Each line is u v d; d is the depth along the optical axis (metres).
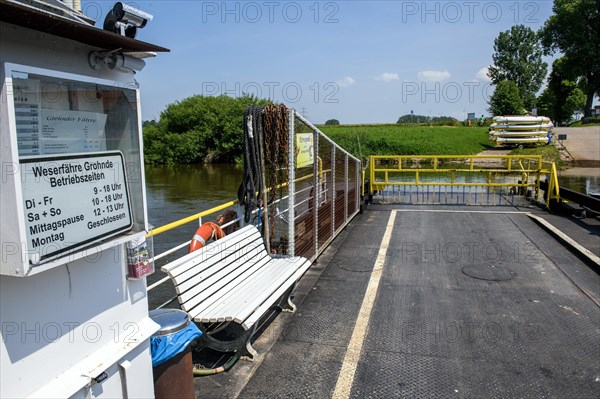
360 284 5.83
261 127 5.25
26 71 1.87
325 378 3.65
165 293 8.72
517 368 3.79
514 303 5.18
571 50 51.62
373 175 13.06
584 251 6.87
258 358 3.94
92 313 2.37
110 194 2.37
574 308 5.02
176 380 3.03
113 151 2.38
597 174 29.45
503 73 62.28
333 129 47.34
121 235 2.46
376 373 3.72
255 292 4.16
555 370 3.76
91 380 2.21
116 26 2.39
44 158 1.97
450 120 57.38
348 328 4.54
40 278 2.07
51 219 2.01
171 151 43.84
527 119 36.12
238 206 5.56
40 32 2.00
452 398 3.38
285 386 3.54
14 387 1.96
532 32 60.94
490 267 6.50
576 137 39.88
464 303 5.19
